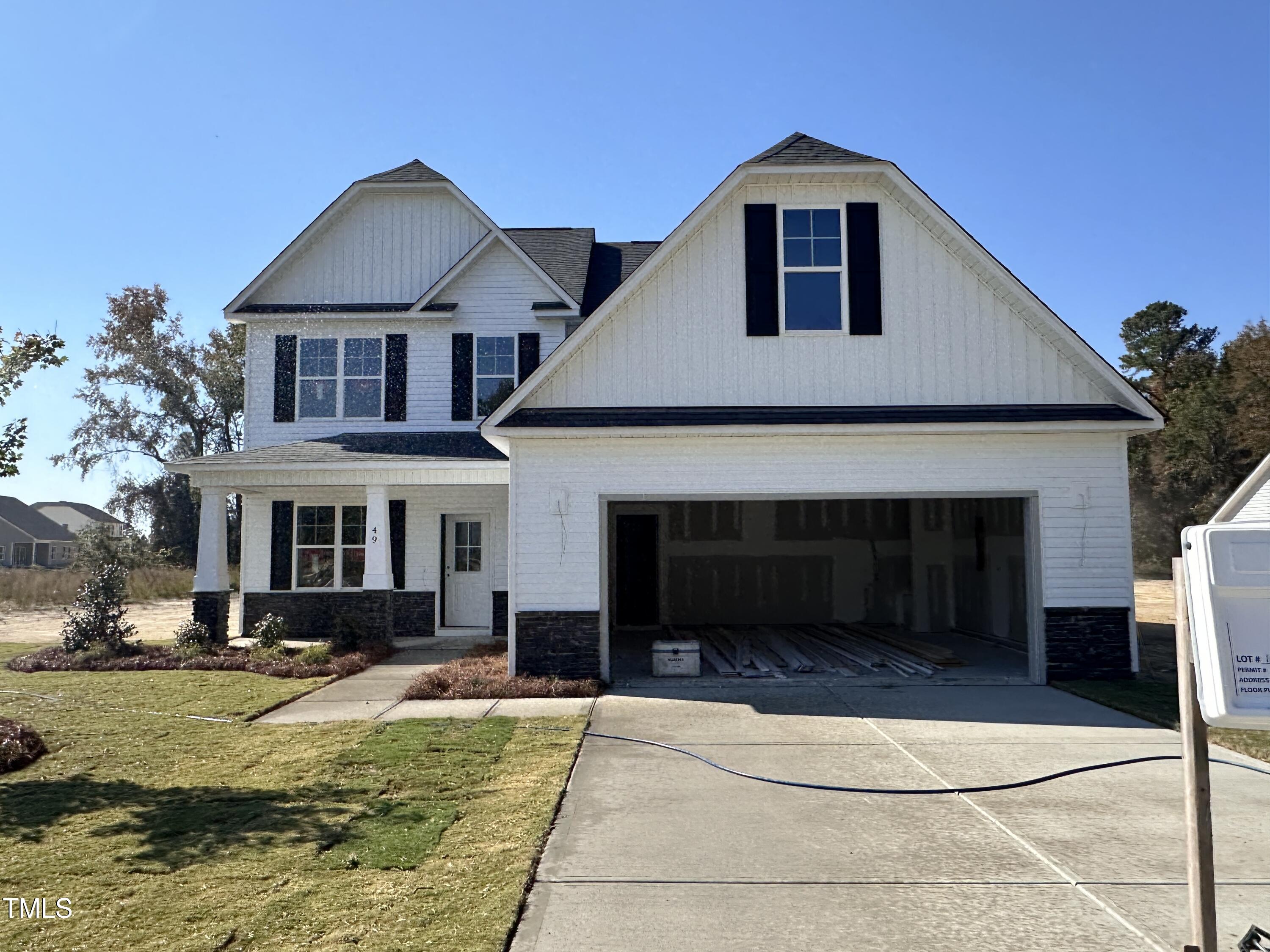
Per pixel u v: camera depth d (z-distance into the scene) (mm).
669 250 11820
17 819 6289
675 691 11273
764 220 12055
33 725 9367
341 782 7168
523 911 4766
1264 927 4520
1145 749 8156
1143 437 45500
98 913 4707
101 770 7613
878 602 18578
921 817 6285
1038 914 4672
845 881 5141
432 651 15133
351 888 5020
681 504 18828
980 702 10461
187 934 4453
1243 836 5812
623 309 11930
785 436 11539
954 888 5023
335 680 12242
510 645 11594
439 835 5891
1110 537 11539
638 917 4672
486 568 17250
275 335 17906
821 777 7301
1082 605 11523
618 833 5984
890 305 11922
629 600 18625
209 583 15484
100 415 43719
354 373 17812
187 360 44719
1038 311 11703
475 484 15117
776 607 18656
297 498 17234
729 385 11852
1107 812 6363
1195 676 3846
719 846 5719
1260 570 3574
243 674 12648
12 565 65562
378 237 18406
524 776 7297
